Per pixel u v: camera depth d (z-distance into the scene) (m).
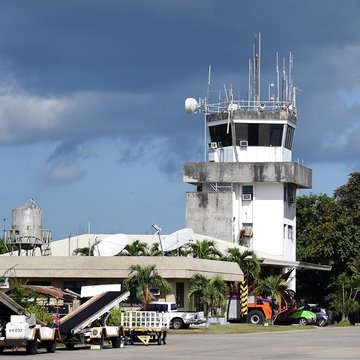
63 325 64.31
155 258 107.56
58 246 130.12
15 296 74.31
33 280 109.50
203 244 125.81
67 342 64.12
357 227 155.88
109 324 70.88
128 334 71.38
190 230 123.12
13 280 87.94
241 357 55.88
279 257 148.62
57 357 54.16
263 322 119.06
